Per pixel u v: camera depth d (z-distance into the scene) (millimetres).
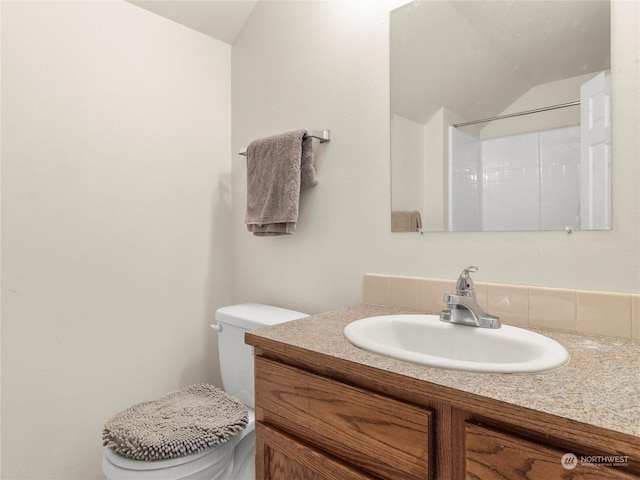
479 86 998
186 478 925
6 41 1151
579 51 854
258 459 814
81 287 1303
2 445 1151
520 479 476
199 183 1626
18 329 1179
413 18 1121
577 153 854
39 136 1212
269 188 1363
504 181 955
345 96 1277
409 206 1121
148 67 1465
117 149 1384
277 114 1512
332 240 1312
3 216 1150
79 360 1299
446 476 548
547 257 889
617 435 403
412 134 1117
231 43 1733
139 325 1445
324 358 687
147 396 1467
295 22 1438
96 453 1336
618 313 786
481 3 1001
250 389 1295
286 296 1474
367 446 627
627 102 793
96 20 1334
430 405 564
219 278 1694
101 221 1347
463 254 1019
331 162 1313
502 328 830
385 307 1131
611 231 809
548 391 510
